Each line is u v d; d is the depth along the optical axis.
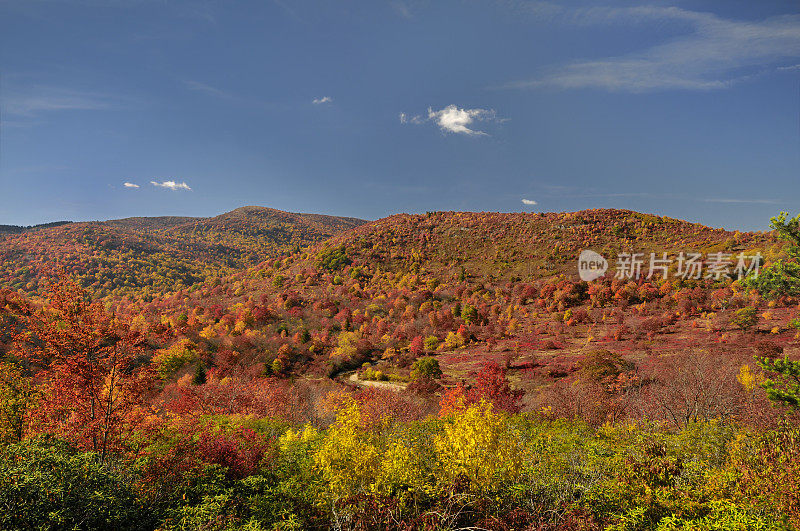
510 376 51.50
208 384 31.77
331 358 69.69
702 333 61.59
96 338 12.49
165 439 12.47
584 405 26.09
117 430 12.27
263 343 74.31
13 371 14.56
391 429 16.62
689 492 9.49
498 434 10.30
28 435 11.89
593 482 10.61
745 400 24.45
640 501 9.40
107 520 8.06
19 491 7.28
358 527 9.33
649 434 14.54
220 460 11.73
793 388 13.96
